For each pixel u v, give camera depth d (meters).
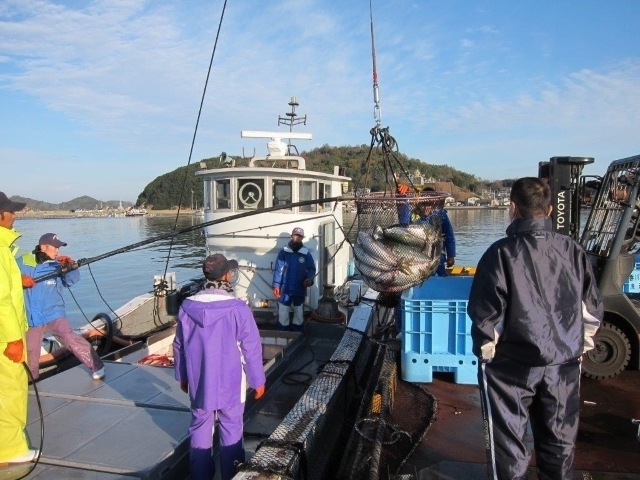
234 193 7.91
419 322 5.01
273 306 7.92
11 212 3.94
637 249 5.87
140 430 4.09
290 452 3.31
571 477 2.61
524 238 2.64
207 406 3.35
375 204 4.17
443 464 3.54
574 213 6.07
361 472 3.49
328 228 8.85
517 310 2.54
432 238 3.97
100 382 5.12
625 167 5.61
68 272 5.05
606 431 4.13
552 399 2.58
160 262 24.19
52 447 3.82
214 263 3.54
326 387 4.48
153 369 5.52
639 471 3.49
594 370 5.30
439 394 4.78
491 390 2.68
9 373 3.52
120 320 7.64
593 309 2.63
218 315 3.37
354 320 6.42
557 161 5.91
